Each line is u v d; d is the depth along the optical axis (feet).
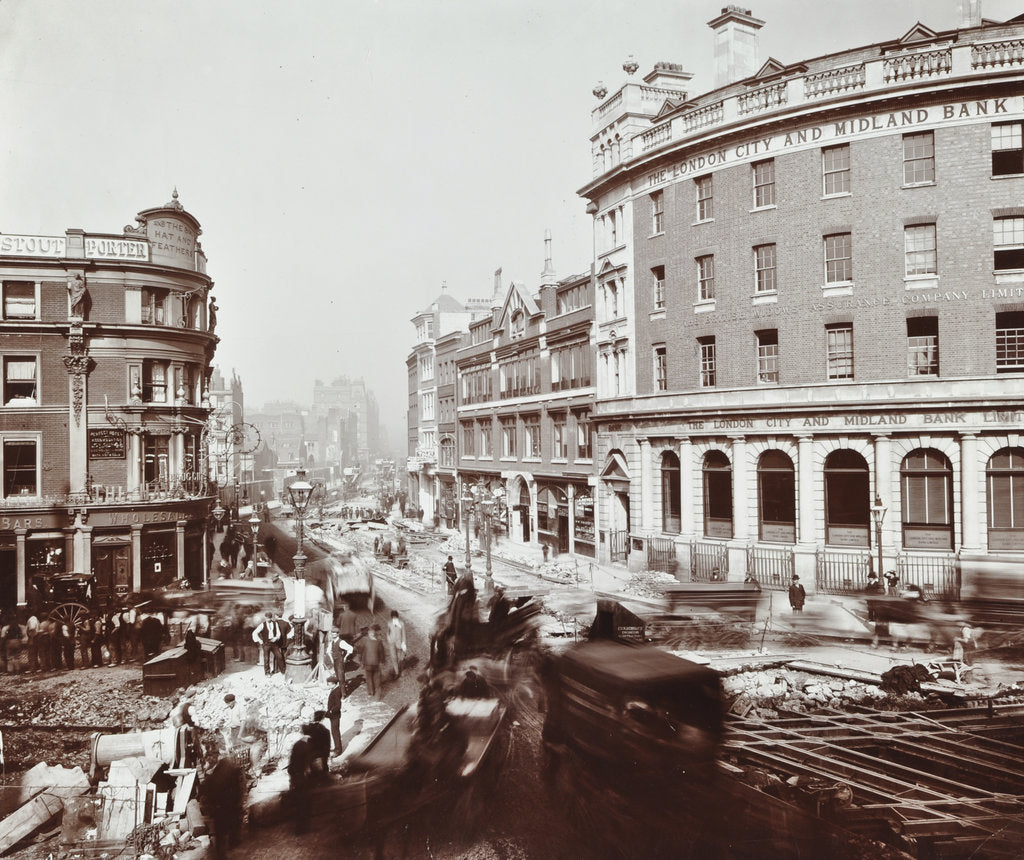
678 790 34.63
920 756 43.50
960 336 89.10
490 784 39.27
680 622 80.64
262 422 451.53
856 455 96.78
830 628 77.41
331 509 317.83
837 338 97.96
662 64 127.13
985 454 87.56
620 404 126.62
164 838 38.88
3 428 107.24
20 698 62.90
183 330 117.08
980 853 32.50
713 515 111.55
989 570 85.35
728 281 107.14
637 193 122.62
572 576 116.78
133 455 112.68
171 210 116.47
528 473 166.71
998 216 87.97
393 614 71.10
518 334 173.27
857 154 95.20
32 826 39.99
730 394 106.73
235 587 107.65
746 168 104.78
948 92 89.10
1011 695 54.34
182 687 64.69
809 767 41.45
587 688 37.42
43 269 108.58
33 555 107.04
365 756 45.91
